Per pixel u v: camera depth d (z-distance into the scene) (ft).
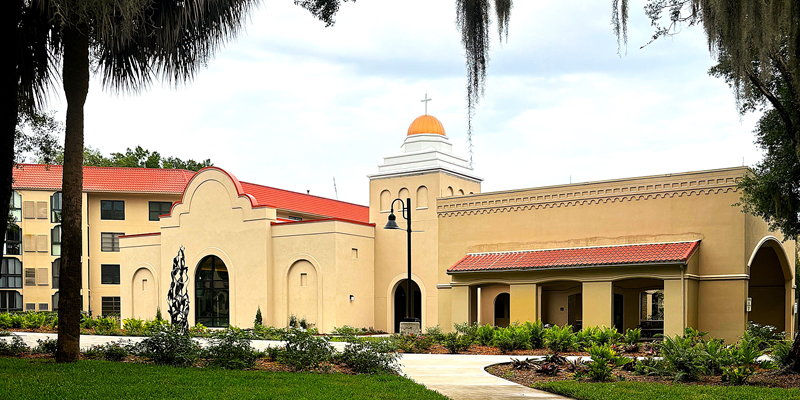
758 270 101.96
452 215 107.96
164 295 140.46
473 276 97.76
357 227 123.85
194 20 43.50
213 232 133.49
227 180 132.05
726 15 36.83
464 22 27.27
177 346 50.31
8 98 38.52
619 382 43.73
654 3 48.19
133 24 40.57
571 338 71.15
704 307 84.12
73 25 42.57
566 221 96.22
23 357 53.83
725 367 45.85
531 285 92.53
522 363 52.26
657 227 88.63
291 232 124.47
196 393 35.83
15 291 165.58
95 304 167.53
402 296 128.26
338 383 40.52
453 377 47.55
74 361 47.24
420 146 126.72
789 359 47.98
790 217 60.64
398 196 125.18
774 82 56.39
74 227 46.57
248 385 39.17
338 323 117.29
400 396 36.35
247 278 127.24
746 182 66.13
